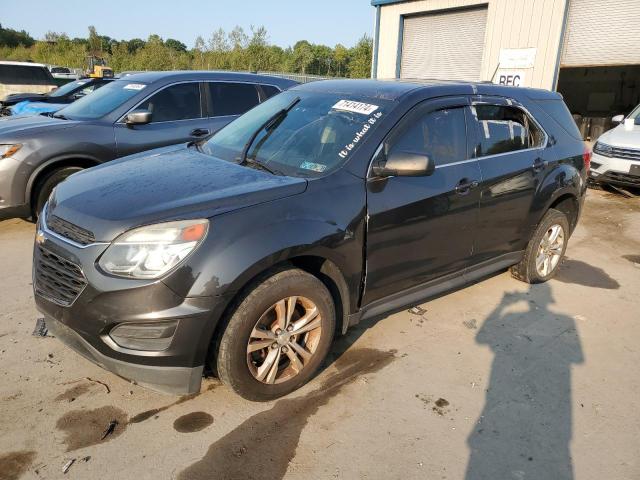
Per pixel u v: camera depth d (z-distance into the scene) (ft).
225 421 8.89
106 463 7.86
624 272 16.85
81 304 8.02
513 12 41.75
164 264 7.79
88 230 8.22
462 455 8.34
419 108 11.12
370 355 11.16
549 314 13.50
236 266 8.07
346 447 8.41
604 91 73.36
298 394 9.71
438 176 11.19
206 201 8.50
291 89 13.48
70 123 18.47
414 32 50.39
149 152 12.34
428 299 14.03
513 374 10.68
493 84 13.57
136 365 8.04
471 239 12.31
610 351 11.78
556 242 15.39
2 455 7.92
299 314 9.50
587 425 9.20
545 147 14.14
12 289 13.52
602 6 38.68
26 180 17.21
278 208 8.80
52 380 9.80
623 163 26.27
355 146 10.18
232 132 12.60
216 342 8.59
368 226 9.92
